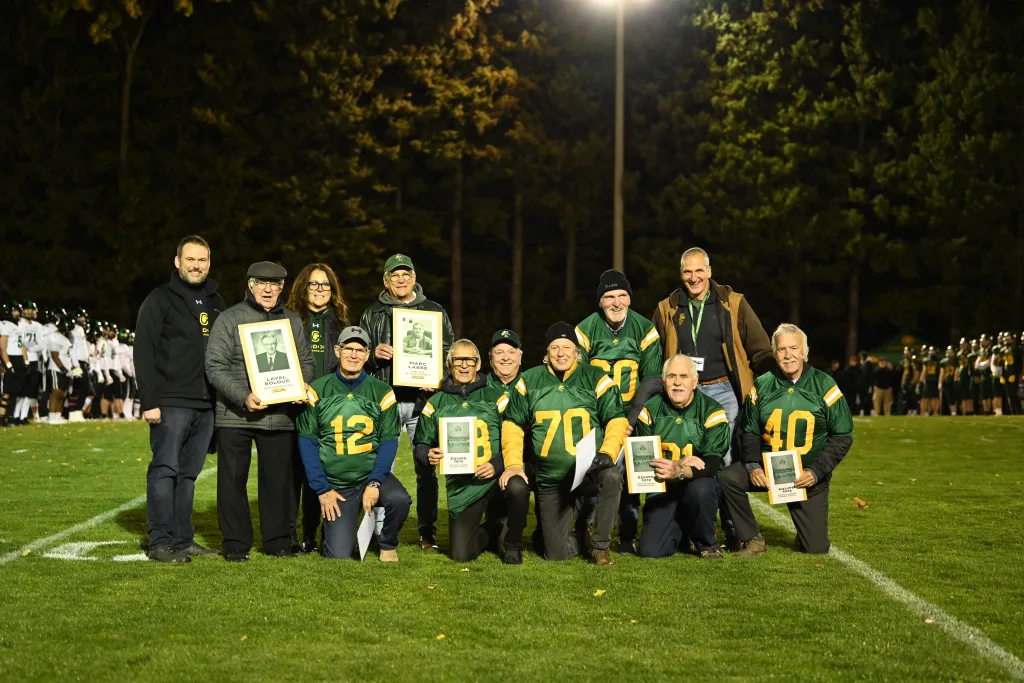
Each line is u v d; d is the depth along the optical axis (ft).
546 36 123.13
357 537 23.53
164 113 118.11
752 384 25.70
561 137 125.80
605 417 23.76
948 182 112.16
